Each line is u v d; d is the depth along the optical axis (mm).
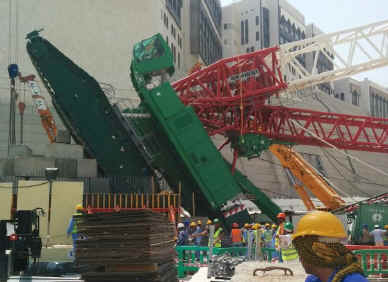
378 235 19484
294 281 6312
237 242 22922
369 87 135500
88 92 33969
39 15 61781
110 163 34125
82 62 62969
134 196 29094
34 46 33094
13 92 36562
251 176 78312
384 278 11969
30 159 31953
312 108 98312
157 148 36469
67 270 12492
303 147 89438
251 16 117312
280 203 58781
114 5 65625
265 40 115625
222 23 114375
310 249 2373
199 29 85000
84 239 7484
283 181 82438
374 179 102562
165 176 37625
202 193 35781
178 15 80938
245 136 41438
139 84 34062
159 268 7512
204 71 40312
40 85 59750
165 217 8562
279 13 119438
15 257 12562
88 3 64375
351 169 98188
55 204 29203
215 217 37219
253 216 41125
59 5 63062
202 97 40875
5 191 28875
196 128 34406
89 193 29234
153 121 35812
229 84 41250
